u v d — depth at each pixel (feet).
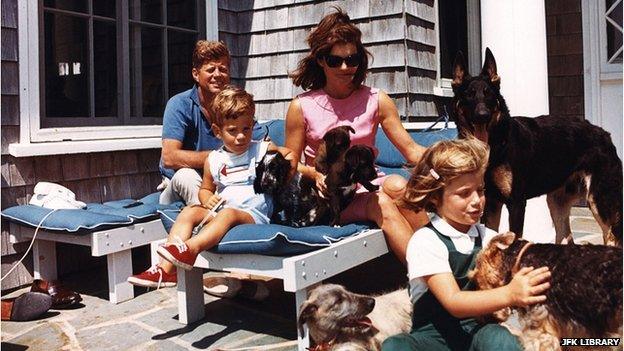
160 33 18.39
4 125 14.40
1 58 14.26
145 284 10.91
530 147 12.78
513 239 7.33
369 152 10.61
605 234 13.67
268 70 21.08
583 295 6.84
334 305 8.13
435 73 20.34
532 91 15.23
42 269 14.58
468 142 7.63
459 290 7.16
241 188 11.28
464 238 7.57
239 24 21.58
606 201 13.55
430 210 7.80
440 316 7.60
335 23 11.38
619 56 21.85
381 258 15.69
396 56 18.75
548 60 23.25
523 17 15.16
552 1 23.00
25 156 14.62
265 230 10.07
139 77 17.66
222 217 10.54
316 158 11.02
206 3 19.97
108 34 16.89
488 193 12.53
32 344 10.81
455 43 22.76
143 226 13.78
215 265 10.78
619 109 21.86
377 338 8.38
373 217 11.16
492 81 12.30
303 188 11.32
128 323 11.75
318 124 11.64
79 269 16.26
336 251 10.16
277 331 10.93
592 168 13.67
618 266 6.78
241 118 11.30
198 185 13.50
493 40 15.46
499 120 12.12
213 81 14.07
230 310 12.21
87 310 12.75
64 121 15.78
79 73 16.22
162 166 15.07
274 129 17.70
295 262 9.45
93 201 16.25
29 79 14.76
